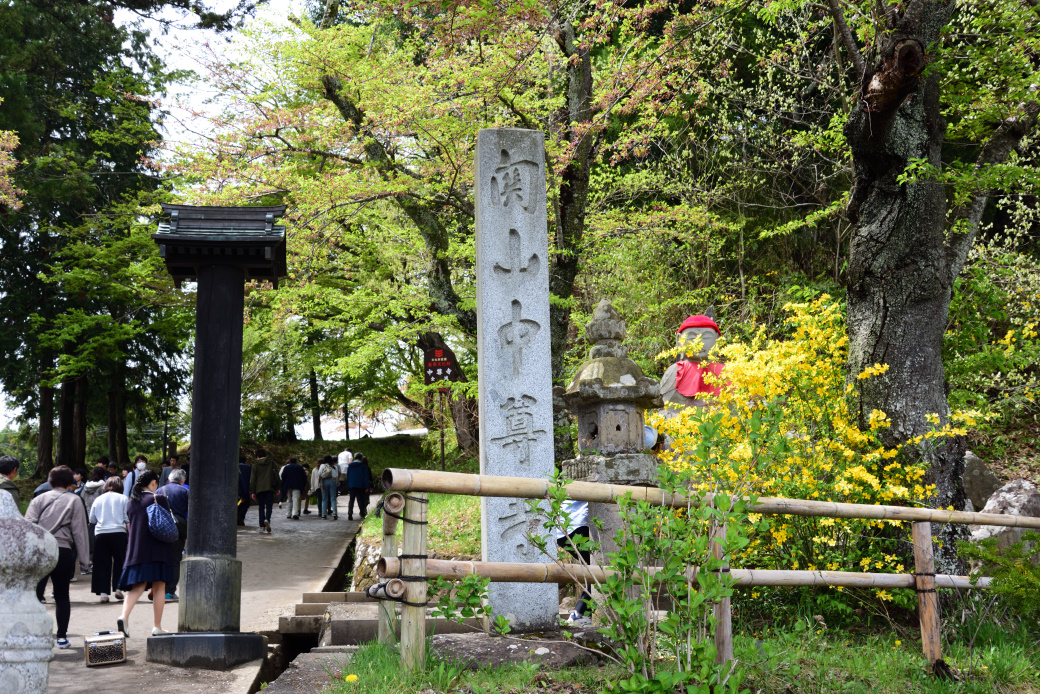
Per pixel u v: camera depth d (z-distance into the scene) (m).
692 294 13.74
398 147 13.12
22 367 23.77
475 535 10.29
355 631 6.45
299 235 12.60
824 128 13.84
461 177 12.14
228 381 6.45
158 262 19.31
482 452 5.83
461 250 13.29
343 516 20.75
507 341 5.98
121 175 23.69
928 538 5.08
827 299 7.19
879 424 6.39
